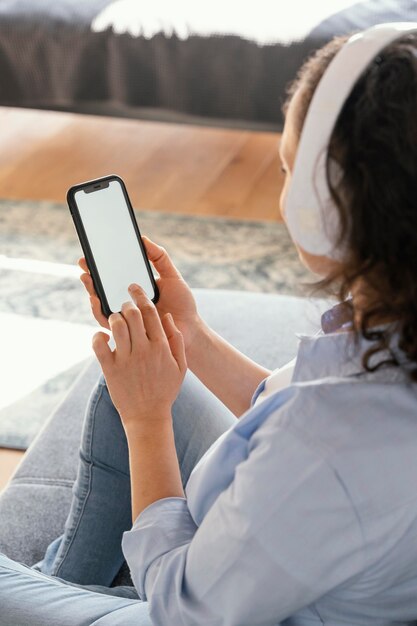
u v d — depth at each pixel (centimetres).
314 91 81
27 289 280
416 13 324
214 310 195
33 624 108
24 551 156
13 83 334
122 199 127
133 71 324
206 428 144
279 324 190
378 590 87
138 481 103
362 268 79
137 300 106
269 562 83
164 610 93
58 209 326
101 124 385
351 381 82
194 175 346
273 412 85
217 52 315
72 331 261
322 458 80
